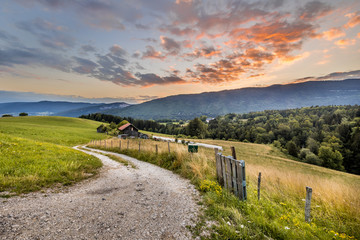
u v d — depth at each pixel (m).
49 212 4.34
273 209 4.83
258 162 34.34
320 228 3.98
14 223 3.64
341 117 111.62
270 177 9.05
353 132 71.06
